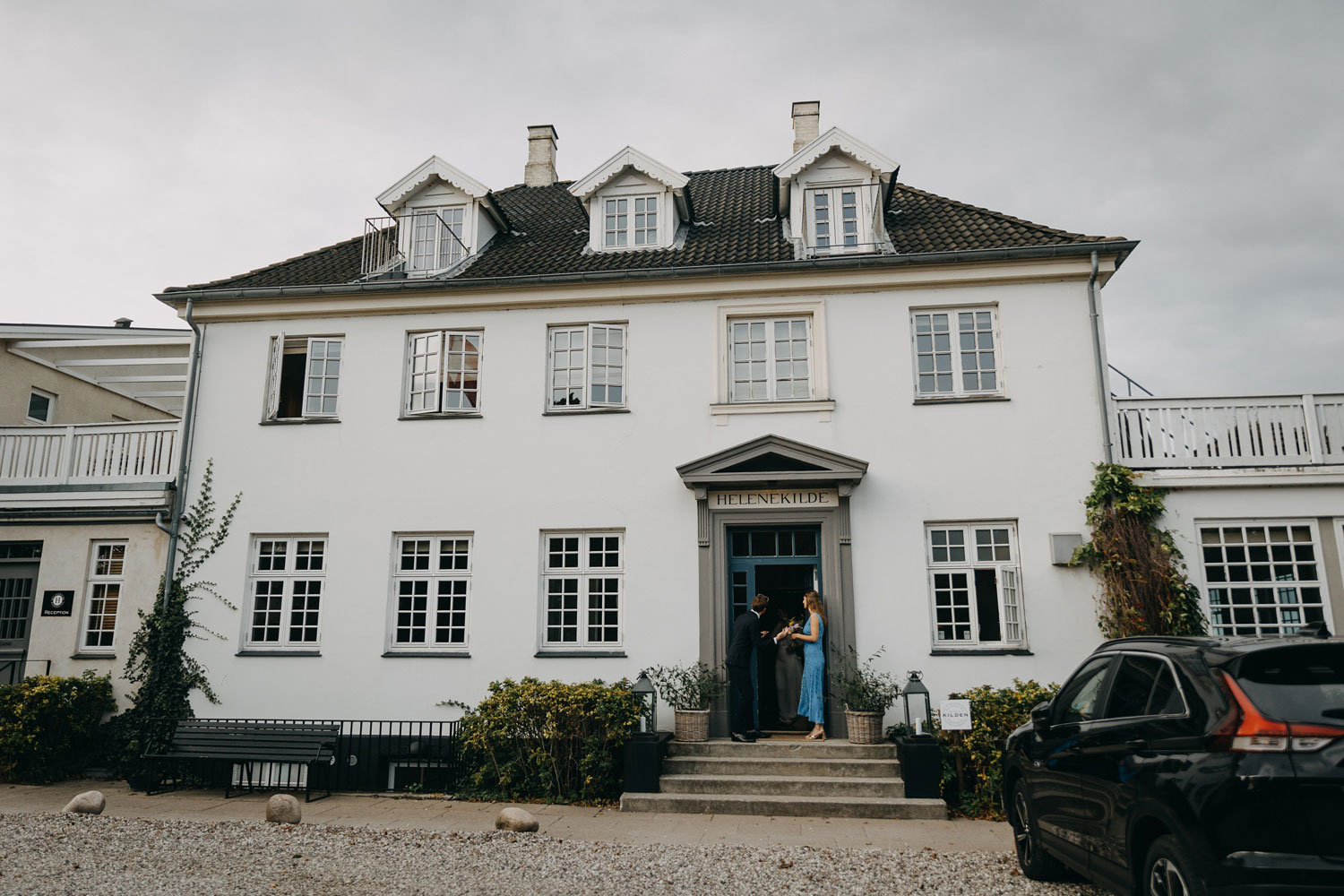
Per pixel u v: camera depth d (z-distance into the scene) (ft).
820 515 40.68
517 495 43.06
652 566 41.42
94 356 57.31
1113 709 19.44
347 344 45.88
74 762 42.22
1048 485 39.96
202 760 38.68
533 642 41.50
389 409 44.86
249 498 44.75
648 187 49.24
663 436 42.68
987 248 41.91
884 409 41.57
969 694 37.06
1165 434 40.09
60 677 42.11
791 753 36.50
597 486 42.63
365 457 44.47
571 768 36.70
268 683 42.60
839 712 38.68
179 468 45.29
